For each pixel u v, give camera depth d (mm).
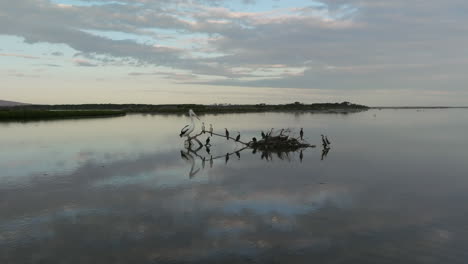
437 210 10695
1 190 13023
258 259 7391
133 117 90125
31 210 10594
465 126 55062
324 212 10445
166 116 98312
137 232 8828
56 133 38344
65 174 16047
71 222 9539
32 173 16250
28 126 49094
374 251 7793
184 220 9711
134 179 15055
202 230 8969
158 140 32469
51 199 11789
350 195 12391
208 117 91625
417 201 11688
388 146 27641
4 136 34594
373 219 9844
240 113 127938
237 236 8586
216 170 17469
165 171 17078
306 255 7578
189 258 7422
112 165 18609
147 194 12516
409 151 24547
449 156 22109
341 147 27172
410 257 7523
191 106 153500
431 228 9172
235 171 17172
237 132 42062
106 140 31734
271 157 22297
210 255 7562
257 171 17172
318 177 15594
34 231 8898
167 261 7293
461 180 14898
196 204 11234
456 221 9703
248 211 10531
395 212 10477
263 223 9500
